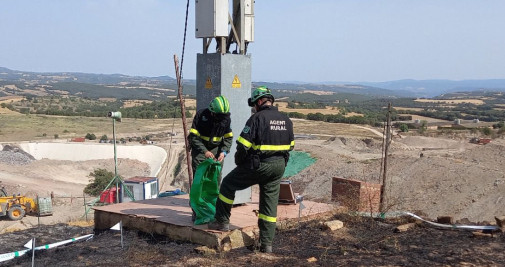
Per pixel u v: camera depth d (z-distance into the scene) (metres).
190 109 146.12
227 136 6.69
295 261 5.62
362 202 8.48
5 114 150.38
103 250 6.50
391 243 6.30
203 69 7.82
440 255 5.68
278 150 5.79
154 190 32.16
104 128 125.25
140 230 7.34
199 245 6.45
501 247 5.96
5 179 52.50
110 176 47.22
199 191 6.58
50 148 84.12
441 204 24.86
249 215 7.36
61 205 37.53
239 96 7.86
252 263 5.59
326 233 6.94
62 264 5.96
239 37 7.97
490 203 23.45
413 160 32.38
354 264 5.42
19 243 7.56
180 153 74.38
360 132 96.88
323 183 32.22
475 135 79.00
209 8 7.65
